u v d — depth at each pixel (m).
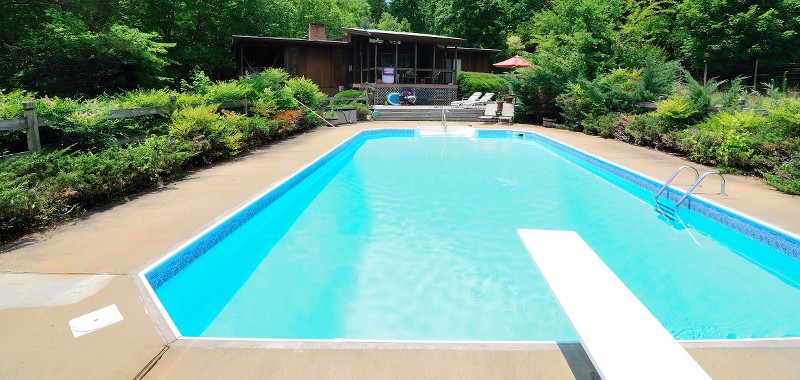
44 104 6.52
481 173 9.96
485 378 2.43
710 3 22.41
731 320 3.91
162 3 20.14
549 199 7.88
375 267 4.96
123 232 4.76
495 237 5.93
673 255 5.39
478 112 20.33
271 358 2.60
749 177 8.15
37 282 3.53
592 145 12.22
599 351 2.06
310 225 6.41
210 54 23.05
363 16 47.75
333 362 2.56
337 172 9.95
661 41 25.73
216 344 2.74
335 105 18.75
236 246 5.45
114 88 13.30
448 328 3.70
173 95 9.42
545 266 2.94
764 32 21.58
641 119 12.13
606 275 2.81
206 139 8.70
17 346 2.69
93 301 3.24
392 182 9.05
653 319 2.32
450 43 22.95
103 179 5.85
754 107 10.38
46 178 5.38
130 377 2.42
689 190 6.61
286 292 4.37
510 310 4.01
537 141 15.06
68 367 2.50
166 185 7.03
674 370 1.95
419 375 2.45
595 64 18.73
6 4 14.32
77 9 14.25
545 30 25.94
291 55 22.94
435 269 4.92
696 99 11.33
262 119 11.62
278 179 7.45
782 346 2.78
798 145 7.81
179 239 4.52
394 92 22.47
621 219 6.77
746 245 5.54
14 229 4.67
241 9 25.58
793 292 4.44
